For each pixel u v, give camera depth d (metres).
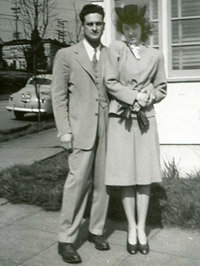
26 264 4.00
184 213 4.89
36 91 15.62
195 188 5.68
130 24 4.07
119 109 3.98
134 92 3.94
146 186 4.17
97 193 4.26
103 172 4.20
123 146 4.04
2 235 4.73
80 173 4.03
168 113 6.52
